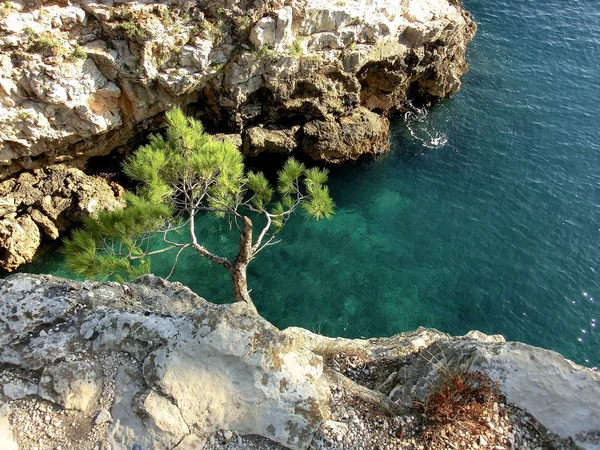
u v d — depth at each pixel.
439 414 8.05
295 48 20.64
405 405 8.66
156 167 12.48
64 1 17.47
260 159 23.56
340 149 23.00
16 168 19.97
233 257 20.27
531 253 20.81
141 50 18.25
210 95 21.33
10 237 19.11
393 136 25.39
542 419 8.04
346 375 10.08
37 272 19.58
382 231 21.66
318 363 8.73
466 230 21.69
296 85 22.02
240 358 8.30
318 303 18.98
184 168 13.59
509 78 28.62
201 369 8.22
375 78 24.28
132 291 10.62
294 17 20.17
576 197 22.72
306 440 7.82
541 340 18.17
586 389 8.19
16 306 9.05
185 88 19.70
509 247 21.06
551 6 33.72
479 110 26.81
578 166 24.02
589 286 19.67
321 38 21.20
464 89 27.91
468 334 12.01
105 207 20.27
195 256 20.23
